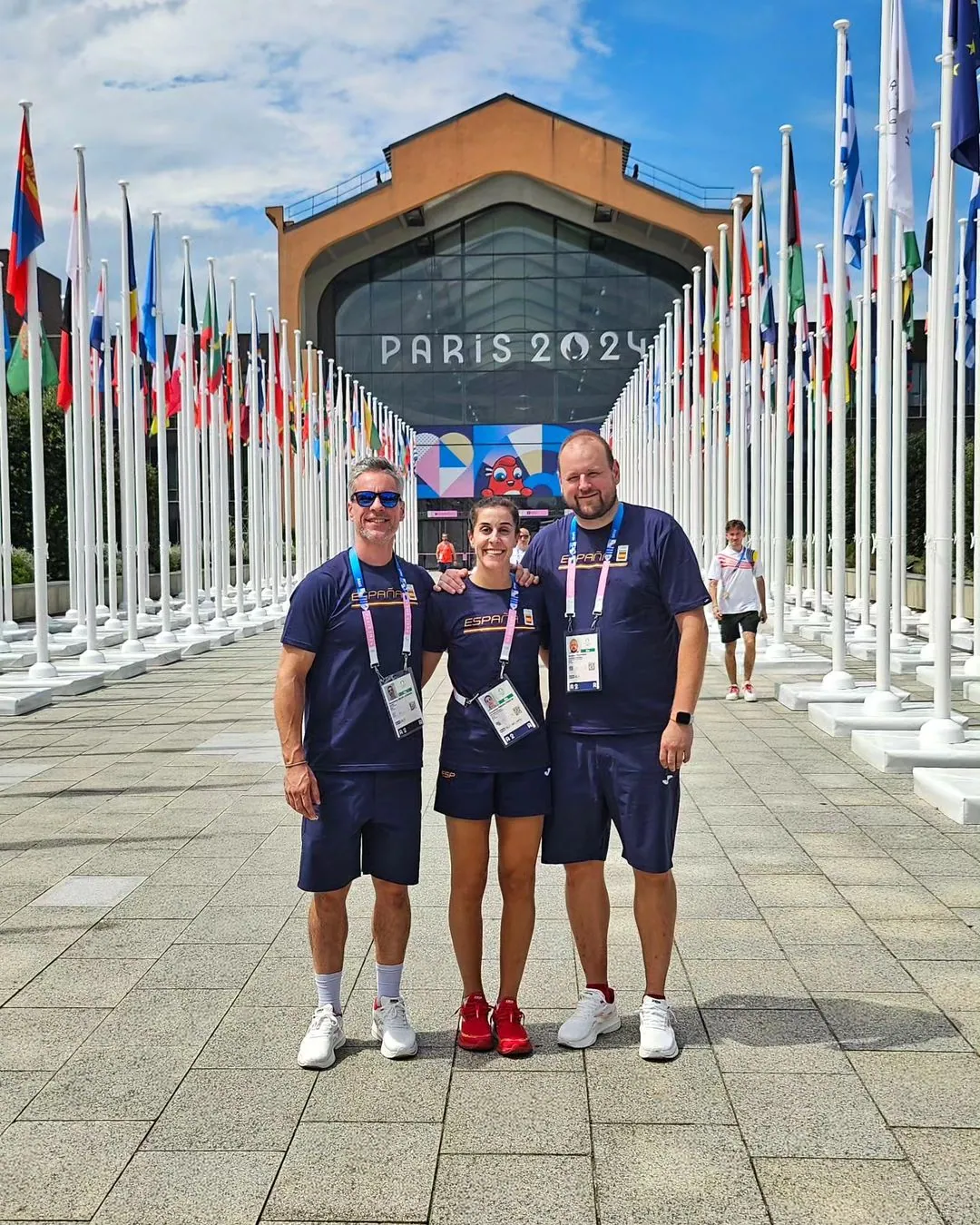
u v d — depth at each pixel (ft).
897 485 61.72
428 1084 12.92
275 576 99.60
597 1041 14.03
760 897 19.57
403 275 166.81
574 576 14.12
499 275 166.20
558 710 14.19
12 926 18.44
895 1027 14.23
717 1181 10.87
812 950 16.97
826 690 41.47
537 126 158.20
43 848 23.25
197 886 20.54
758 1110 12.22
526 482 167.53
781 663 51.52
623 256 165.58
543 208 163.22
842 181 40.65
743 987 15.60
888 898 19.39
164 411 68.44
